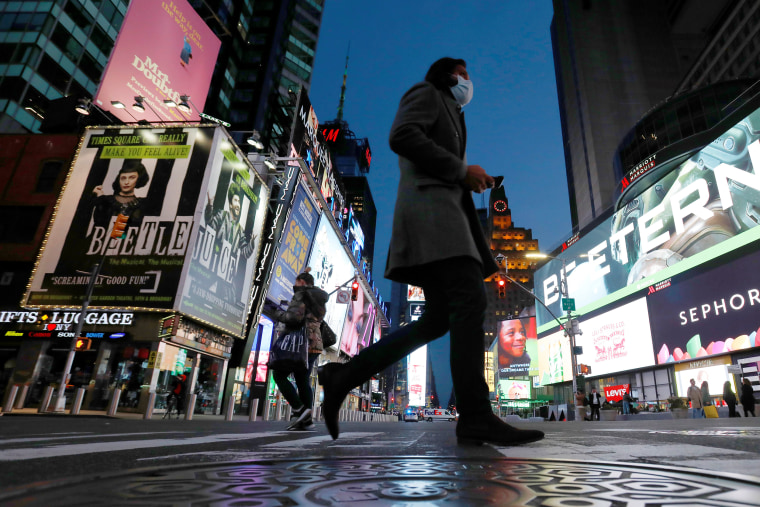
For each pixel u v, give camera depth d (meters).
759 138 28.20
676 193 35.25
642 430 4.20
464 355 2.12
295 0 64.00
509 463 1.39
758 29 65.06
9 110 27.41
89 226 18.52
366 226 130.38
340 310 36.38
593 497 0.82
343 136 139.50
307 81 66.69
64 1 31.05
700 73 78.50
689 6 104.94
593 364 44.81
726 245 29.88
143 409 16.02
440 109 2.49
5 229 19.52
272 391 25.64
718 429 4.22
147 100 25.34
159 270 17.69
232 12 53.22
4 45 29.03
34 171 20.28
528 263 146.75
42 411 13.70
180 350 18.41
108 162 19.47
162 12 26.98
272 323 26.06
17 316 17.69
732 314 28.86
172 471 1.12
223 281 20.36
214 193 19.58
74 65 31.69
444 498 0.80
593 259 47.09
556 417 32.88
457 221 2.16
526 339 67.56
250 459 1.41
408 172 2.37
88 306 17.44
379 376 75.38
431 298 2.32
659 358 35.25
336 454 1.64
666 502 0.77
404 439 2.75
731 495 0.85
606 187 92.62
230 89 51.91
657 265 36.53
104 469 1.11
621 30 109.06
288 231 25.83
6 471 1.01
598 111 99.75
